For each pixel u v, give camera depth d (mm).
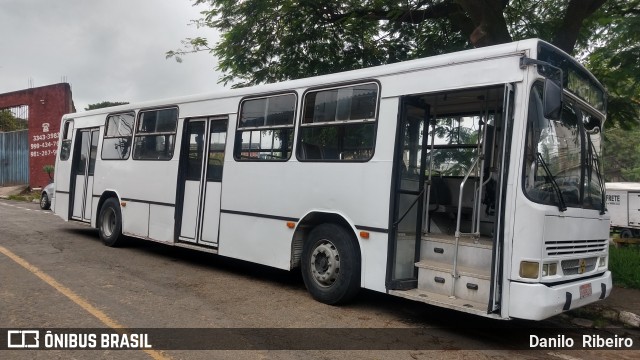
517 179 4965
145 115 9797
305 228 7039
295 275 8422
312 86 6887
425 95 5789
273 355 4676
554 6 11242
